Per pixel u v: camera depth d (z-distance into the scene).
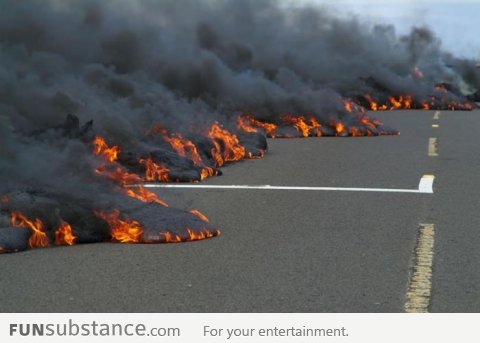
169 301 6.07
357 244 7.79
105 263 7.06
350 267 7.00
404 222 8.77
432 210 9.41
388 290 6.36
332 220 8.84
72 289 6.33
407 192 10.59
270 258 7.27
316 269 6.93
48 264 7.02
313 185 11.13
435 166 13.02
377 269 6.94
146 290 6.32
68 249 7.54
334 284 6.51
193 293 6.25
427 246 7.72
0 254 7.35
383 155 14.44
